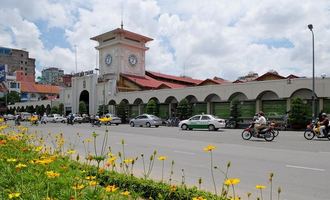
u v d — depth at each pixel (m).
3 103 87.75
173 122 38.72
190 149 14.23
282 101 31.86
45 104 71.50
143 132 25.94
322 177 8.12
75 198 3.94
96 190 4.30
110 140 18.66
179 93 41.41
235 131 27.34
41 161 4.77
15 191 4.18
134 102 48.47
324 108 28.98
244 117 34.50
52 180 4.57
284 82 31.12
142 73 62.47
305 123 28.47
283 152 13.07
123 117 48.47
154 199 5.33
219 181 7.71
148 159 11.27
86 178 4.64
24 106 78.94
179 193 5.20
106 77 57.94
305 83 29.81
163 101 43.66
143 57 62.81
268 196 6.39
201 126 28.80
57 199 4.09
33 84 101.50
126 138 20.08
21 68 125.44
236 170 9.15
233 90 35.34
